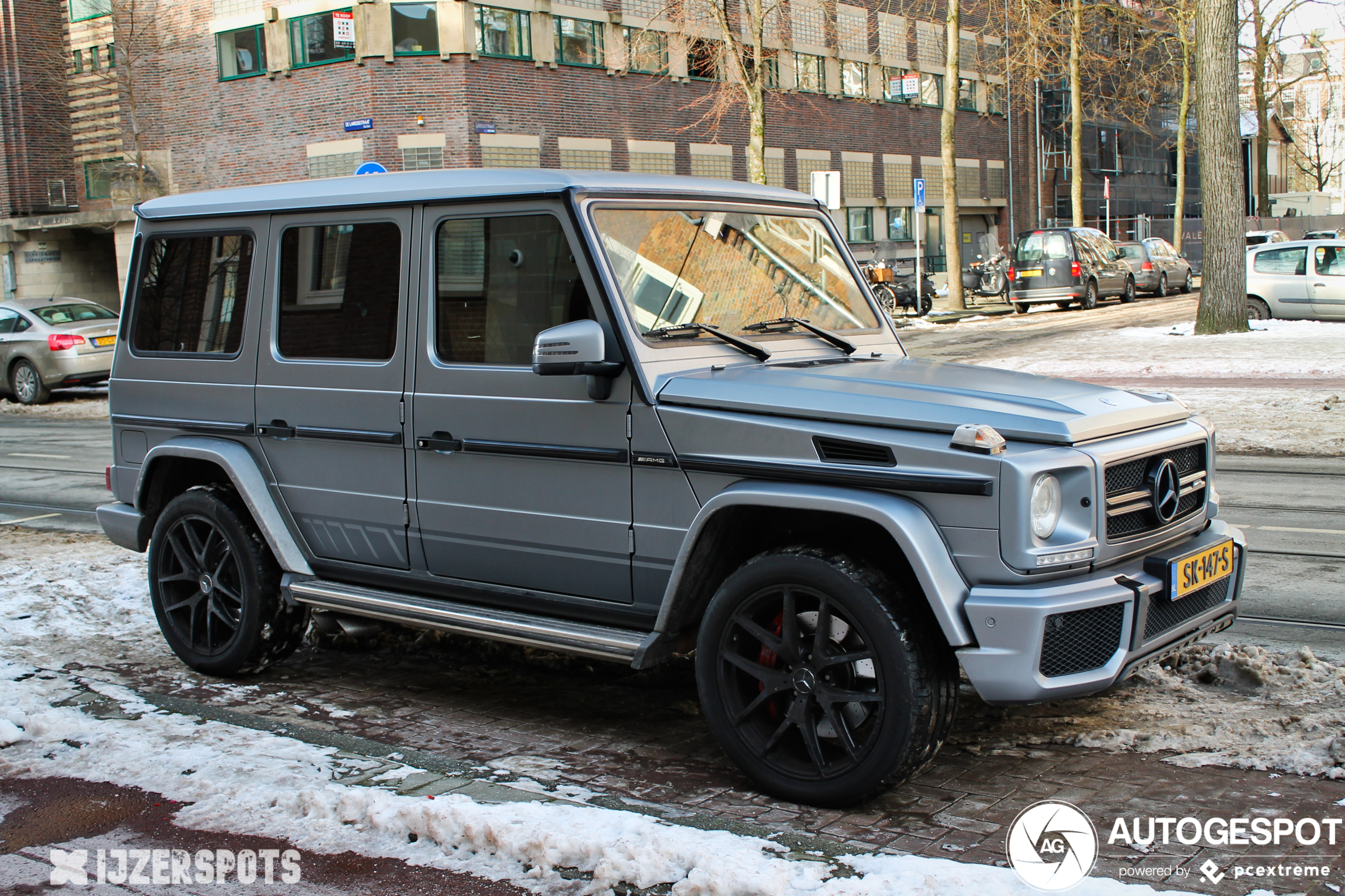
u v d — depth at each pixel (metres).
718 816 3.63
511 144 30.64
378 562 4.88
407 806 3.57
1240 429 12.45
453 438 4.49
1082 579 3.53
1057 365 18.69
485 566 4.54
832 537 3.96
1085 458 3.52
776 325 4.55
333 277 4.85
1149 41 43.56
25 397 20.36
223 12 31.09
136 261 5.60
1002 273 39.84
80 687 5.10
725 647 3.85
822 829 3.57
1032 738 4.26
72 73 34.19
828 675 3.69
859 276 5.09
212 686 5.22
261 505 5.05
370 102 29.28
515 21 30.66
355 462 4.82
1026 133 53.38
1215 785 3.78
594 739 4.46
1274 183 83.75
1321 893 3.08
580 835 3.36
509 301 4.32
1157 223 62.19
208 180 32.22
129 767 4.08
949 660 3.65
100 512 5.75
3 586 7.02
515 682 5.24
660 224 4.34
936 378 4.11
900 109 45.91
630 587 4.18
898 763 3.53
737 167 37.84
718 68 35.06
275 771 4.01
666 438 3.98
